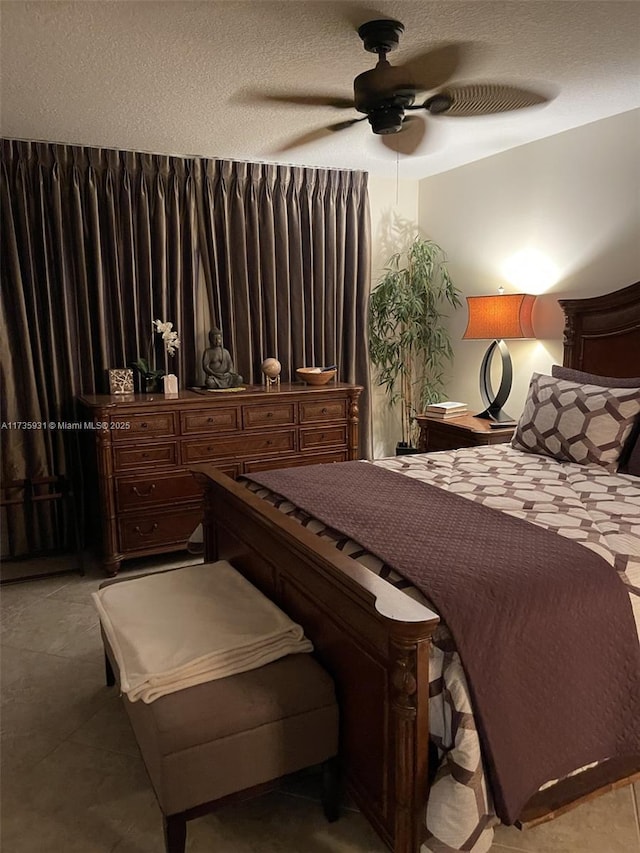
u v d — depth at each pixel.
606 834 1.77
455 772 1.43
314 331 4.54
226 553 2.70
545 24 2.20
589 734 1.61
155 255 3.93
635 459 2.70
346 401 4.18
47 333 3.71
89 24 2.13
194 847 1.76
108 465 3.46
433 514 2.16
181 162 3.93
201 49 2.34
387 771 1.57
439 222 4.70
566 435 2.92
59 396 3.79
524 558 1.76
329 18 2.12
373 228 4.75
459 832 1.41
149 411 3.54
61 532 3.95
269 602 2.11
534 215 3.87
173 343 3.90
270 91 2.78
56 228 3.64
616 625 1.67
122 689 1.69
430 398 4.81
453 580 1.62
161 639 1.87
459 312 4.60
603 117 3.35
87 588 3.46
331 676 1.81
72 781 2.02
